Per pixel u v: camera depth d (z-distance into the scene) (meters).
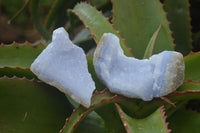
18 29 1.53
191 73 0.52
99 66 0.47
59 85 0.45
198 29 0.74
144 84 0.47
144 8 0.58
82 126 0.52
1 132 0.49
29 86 0.50
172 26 0.64
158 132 0.44
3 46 0.52
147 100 0.47
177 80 0.47
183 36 0.64
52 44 0.46
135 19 0.58
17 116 0.49
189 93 0.47
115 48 0.47
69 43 0.46
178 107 0.51
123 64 0.47
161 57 0.47
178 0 0.63
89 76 0.46
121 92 0.47
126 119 0.45
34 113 0.50
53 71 0.45
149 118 0.46
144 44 0.57
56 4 0.73
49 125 0.50
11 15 1.65
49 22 0.76
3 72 0.50
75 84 0.45
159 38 0.57
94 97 0.47
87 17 0.55
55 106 0.51
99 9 0.75
